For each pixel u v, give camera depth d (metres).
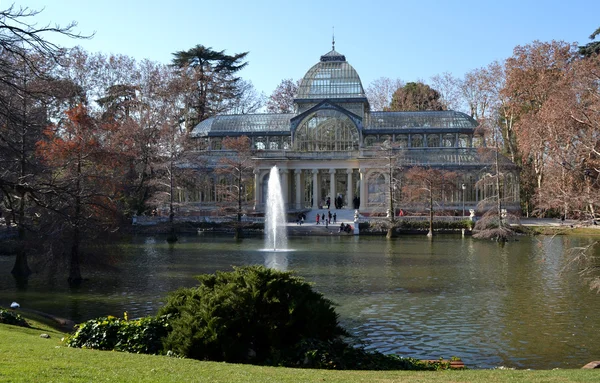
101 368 17.28
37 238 46.97
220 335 20.69
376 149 114.56
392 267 55.09
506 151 129.25
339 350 21.75
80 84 107.50
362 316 35.66
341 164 119.19
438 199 102.94
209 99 148.25
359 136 121.06
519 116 113.12
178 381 16.11
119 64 115.81
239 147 111.31
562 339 30.94
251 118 127.75
